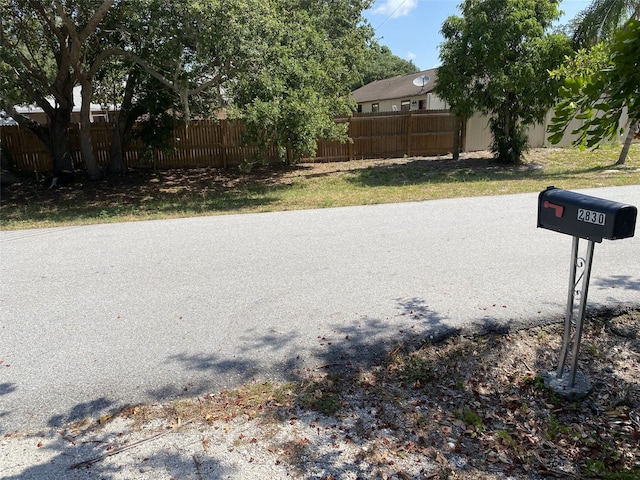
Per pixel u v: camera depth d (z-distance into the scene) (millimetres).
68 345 3682
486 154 17797
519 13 13133
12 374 3283
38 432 2695
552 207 2854
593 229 2652
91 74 12008
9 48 10492
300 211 9000
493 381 3195
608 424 2822
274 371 3260
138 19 9531
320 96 12570
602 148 17562
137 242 6879
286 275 5137
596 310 4035
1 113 14953
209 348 3574
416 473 2381
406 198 9953
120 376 3225
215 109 13062
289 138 11039
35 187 13672
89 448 2562
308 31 12047
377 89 32062
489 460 2490
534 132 18438
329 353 3471
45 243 7055
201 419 2789
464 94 14453
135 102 14336
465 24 13875
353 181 13438
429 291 4535
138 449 2549
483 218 7652
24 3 10852
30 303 4570
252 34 9414
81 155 15430
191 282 5020
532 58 13281
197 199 11570
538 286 4570
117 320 4117
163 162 16000
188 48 10375
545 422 2822
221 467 2408
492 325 3820
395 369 3295
